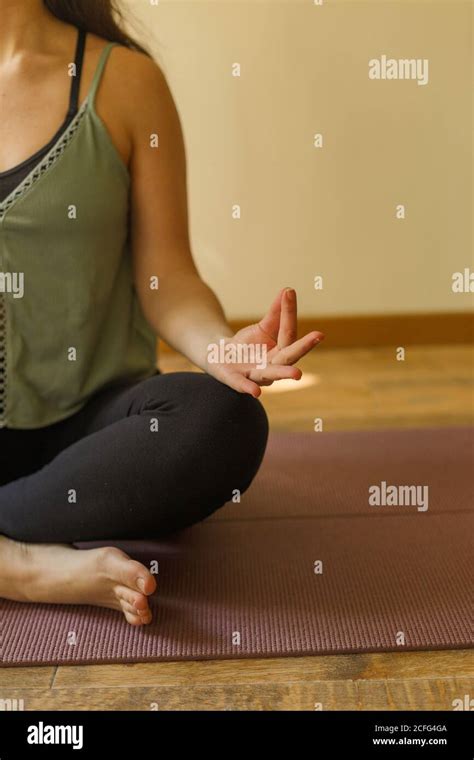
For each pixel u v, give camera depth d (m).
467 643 1.17
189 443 1.22
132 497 1.24
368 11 2.86
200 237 2.99
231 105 2.90
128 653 1.17
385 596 1.30
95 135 1.30
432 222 3.01
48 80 1.31
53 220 1.27
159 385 1.27
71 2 1.38
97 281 1.31
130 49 1.40
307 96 2.91
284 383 2.67
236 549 1.47
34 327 1.30
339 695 1.09
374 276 3.04
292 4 2.85
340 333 3.06
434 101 2.93
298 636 1.20
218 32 2.85
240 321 3.05
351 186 2.98
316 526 1.55
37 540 1.29
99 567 1.22
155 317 1.34
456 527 1.53
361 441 2.04
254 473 1.29
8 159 1.28
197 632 1.22
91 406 1.38
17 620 1.26
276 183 2.96
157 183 1.37
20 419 1.33
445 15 2.88
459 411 2.34
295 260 3.02
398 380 2.67
